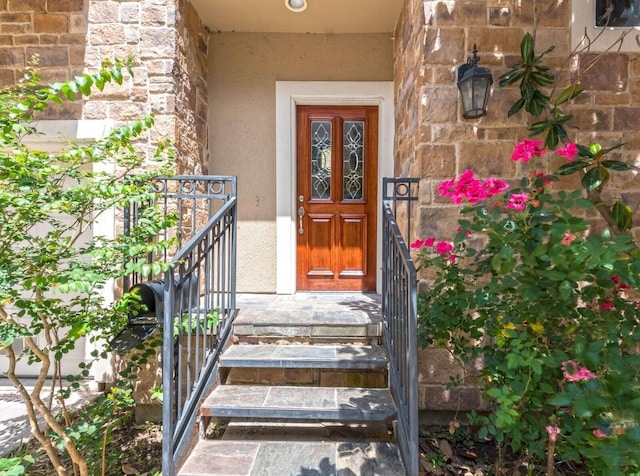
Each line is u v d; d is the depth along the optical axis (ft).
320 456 5.74
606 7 7.93
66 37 9.23
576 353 4.52
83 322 6.02
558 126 7.38
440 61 7.85
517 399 4.84
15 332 5.76
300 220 11.85
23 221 5.56
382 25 11.02
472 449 7.18
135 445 7.70
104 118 9.15
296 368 7.62
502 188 5.91
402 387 5.86
